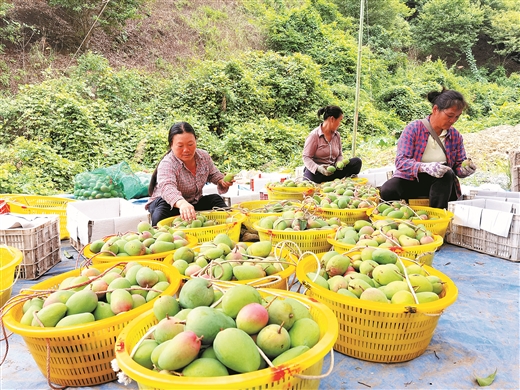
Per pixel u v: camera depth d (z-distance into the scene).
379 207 3.77
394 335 1.89
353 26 23.80
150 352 1.41
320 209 3.76
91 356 1.75
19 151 8.28
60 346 1.69
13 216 3.48
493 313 2.47
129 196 5.59
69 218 3.86
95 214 4.16
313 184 4.95
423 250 2.60
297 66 15.49
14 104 9.59
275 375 1.22
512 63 29.75
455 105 3.98
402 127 17.00
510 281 2.97
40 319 1.68
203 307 1.47
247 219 3.79
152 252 2.60
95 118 10.29
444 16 27.11
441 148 4.29
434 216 3.83
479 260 3.47
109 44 13.98
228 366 1.32
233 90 13.23
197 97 12.74
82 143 9.45
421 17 28.34
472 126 16.55
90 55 11.94
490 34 28.97
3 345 2.24
